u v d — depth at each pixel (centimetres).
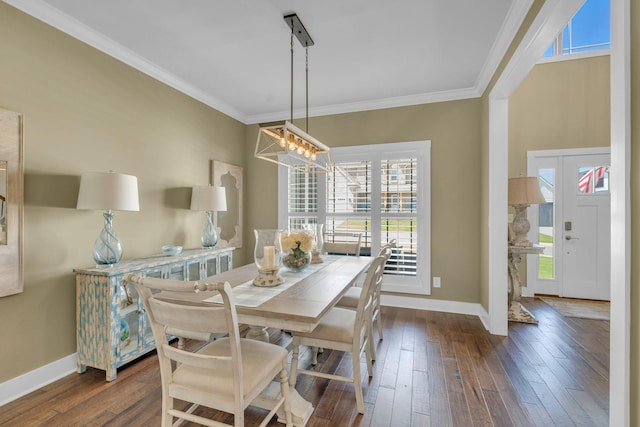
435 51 260
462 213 345
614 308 108
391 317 332
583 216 404
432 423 167
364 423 167
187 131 330
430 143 356
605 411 176
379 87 333
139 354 229
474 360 236
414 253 364
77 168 225
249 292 173
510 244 333
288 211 418
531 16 189
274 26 225
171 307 123
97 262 221
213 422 130
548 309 360
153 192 288
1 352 184
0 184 181
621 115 104
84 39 228
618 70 105
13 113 186
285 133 199
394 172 371
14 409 178
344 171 392
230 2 199
